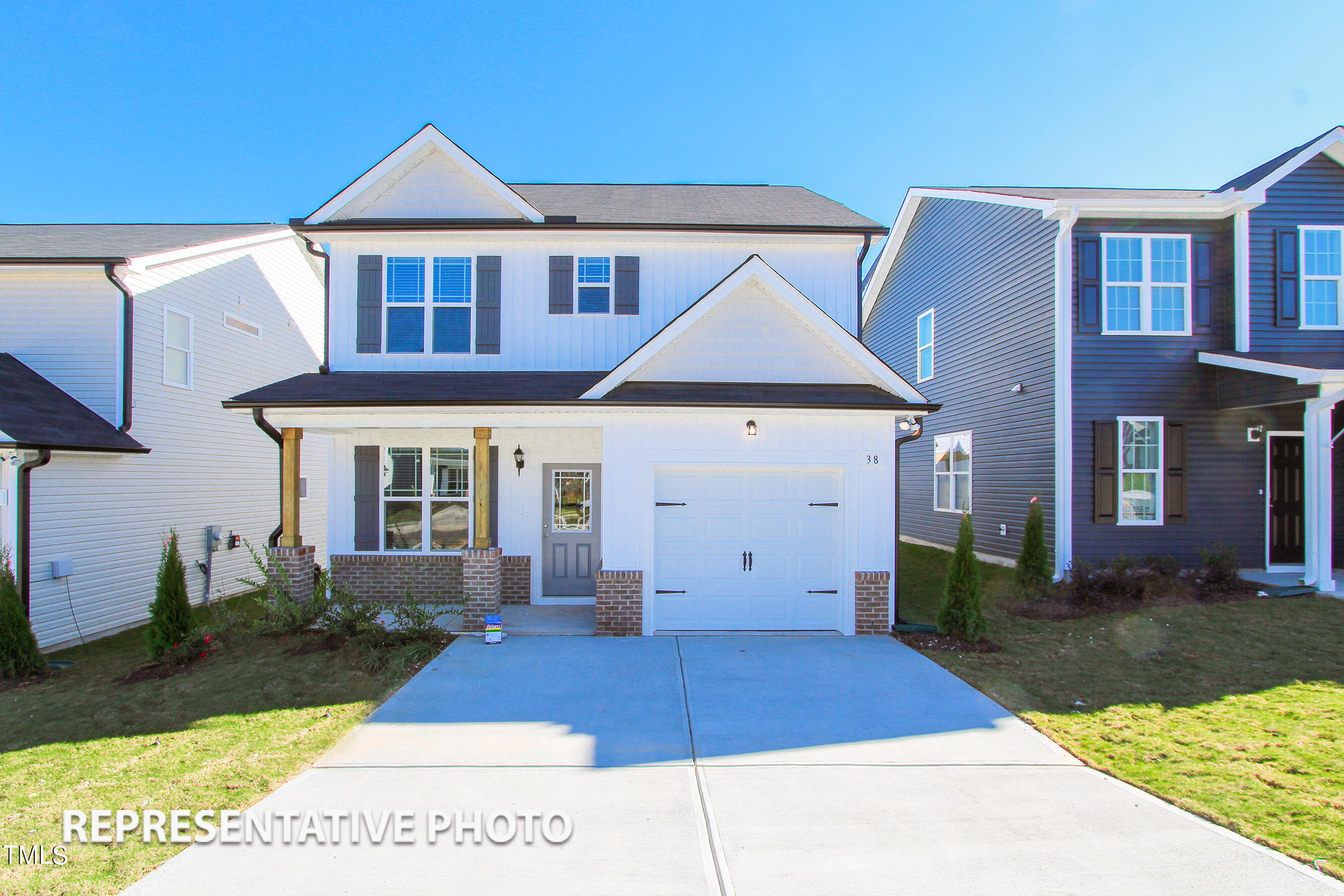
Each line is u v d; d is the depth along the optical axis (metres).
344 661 7.81
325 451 17.06
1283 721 5.86
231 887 3.70
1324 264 11.76
